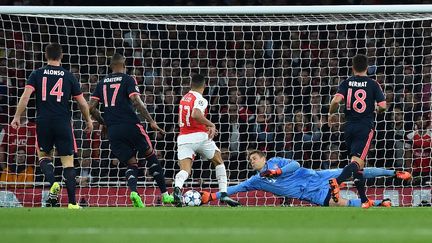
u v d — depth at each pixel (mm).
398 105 57969
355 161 39250
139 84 60375
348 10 45188
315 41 62281
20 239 18750
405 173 46094
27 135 52875
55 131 36750
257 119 55969
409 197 49312
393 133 57094
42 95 36594
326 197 45156
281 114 55281
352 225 23875
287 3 65375
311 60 61938
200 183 52094
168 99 58469
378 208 38062
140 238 18844
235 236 19328
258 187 45844
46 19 63281
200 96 40438
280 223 24797
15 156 52812
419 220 26812
